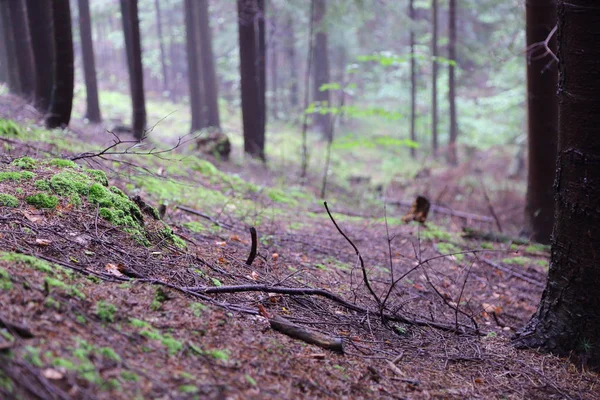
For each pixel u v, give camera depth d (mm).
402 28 20500
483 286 6051
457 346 3910
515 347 3961
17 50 11859
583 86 3514
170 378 2342
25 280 2648
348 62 32062
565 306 3783
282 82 35406
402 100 33719
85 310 2643
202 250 4551
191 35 20688
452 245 7527
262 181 11156
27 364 2094
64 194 3840
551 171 8141
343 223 8086
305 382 2709
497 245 7820
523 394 3270
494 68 21031
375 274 5582
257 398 2412
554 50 7793
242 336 2961
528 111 8219
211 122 21891
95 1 30156
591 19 3430
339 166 19547
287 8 19078
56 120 8414
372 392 2838
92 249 3422
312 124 28578
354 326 3828
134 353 2453
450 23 22250
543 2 7641
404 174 18281
